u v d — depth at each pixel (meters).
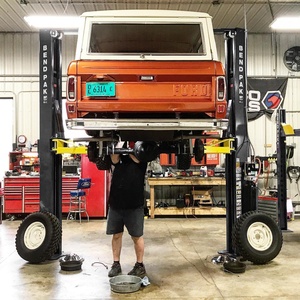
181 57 3.66
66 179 8.42
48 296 3.51
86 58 3.61
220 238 6.23
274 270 4.30
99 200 8.41
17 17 8.31
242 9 7.87
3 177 8.63
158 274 4.18
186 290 3.65
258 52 9.40
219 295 3.51
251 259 4.44
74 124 3.53
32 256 4.52
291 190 9.24
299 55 9.39
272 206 6.75
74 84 3.55
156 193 9.26
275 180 9.22
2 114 9.28
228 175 4.93
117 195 3.98
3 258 4.91
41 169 4.75
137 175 3.97
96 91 3.56
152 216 8.45
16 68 9.23
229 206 4.94
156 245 5.71
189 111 3.62
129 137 3.92
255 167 4.78
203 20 3.79
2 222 8.09
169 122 3.58
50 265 4.54
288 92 9.39
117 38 4.07
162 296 3.49
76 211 8.15
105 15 3.75
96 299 3.43
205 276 4.10
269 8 7.83
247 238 4.49
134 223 3.96
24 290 3.67
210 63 3.62
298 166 9.27
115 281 3.76
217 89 3.60
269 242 4.56
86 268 4.43
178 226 7.43
